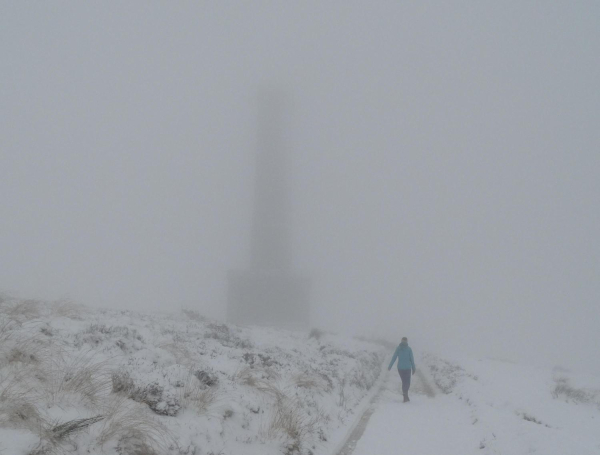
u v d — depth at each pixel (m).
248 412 7.66
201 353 10.65
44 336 7.59
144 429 5.44
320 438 8.41
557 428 9.80
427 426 10.39
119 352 8.44
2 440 4.43
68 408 5.49
